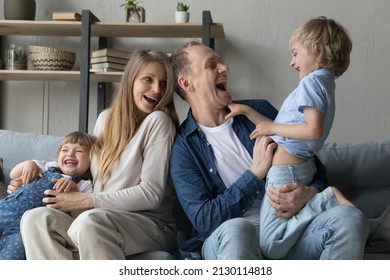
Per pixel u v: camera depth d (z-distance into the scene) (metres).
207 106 2.16
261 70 3.76
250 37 3.77
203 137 2.13
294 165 1.95
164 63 2.22
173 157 2.10
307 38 2.02
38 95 3.82
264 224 1.91
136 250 1.94
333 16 3.74
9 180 2.54
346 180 2.47
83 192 2.13
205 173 2.08
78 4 3.81
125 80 2.21
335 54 2.01
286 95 3.75
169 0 3.79
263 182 2.02
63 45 3.82
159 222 2.10
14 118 3.81
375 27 3.73
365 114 3.72
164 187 2.10
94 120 3.79
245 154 2.13
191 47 2.19
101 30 3.59
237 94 3.77
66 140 2.28
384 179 2.48
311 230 1.81
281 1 3.76
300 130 1.90
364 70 3.72
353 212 1.74
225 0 3.77
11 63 3.59
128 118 2.18
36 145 2.58
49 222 1.87
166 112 2.26
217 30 3.54
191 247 2.01
